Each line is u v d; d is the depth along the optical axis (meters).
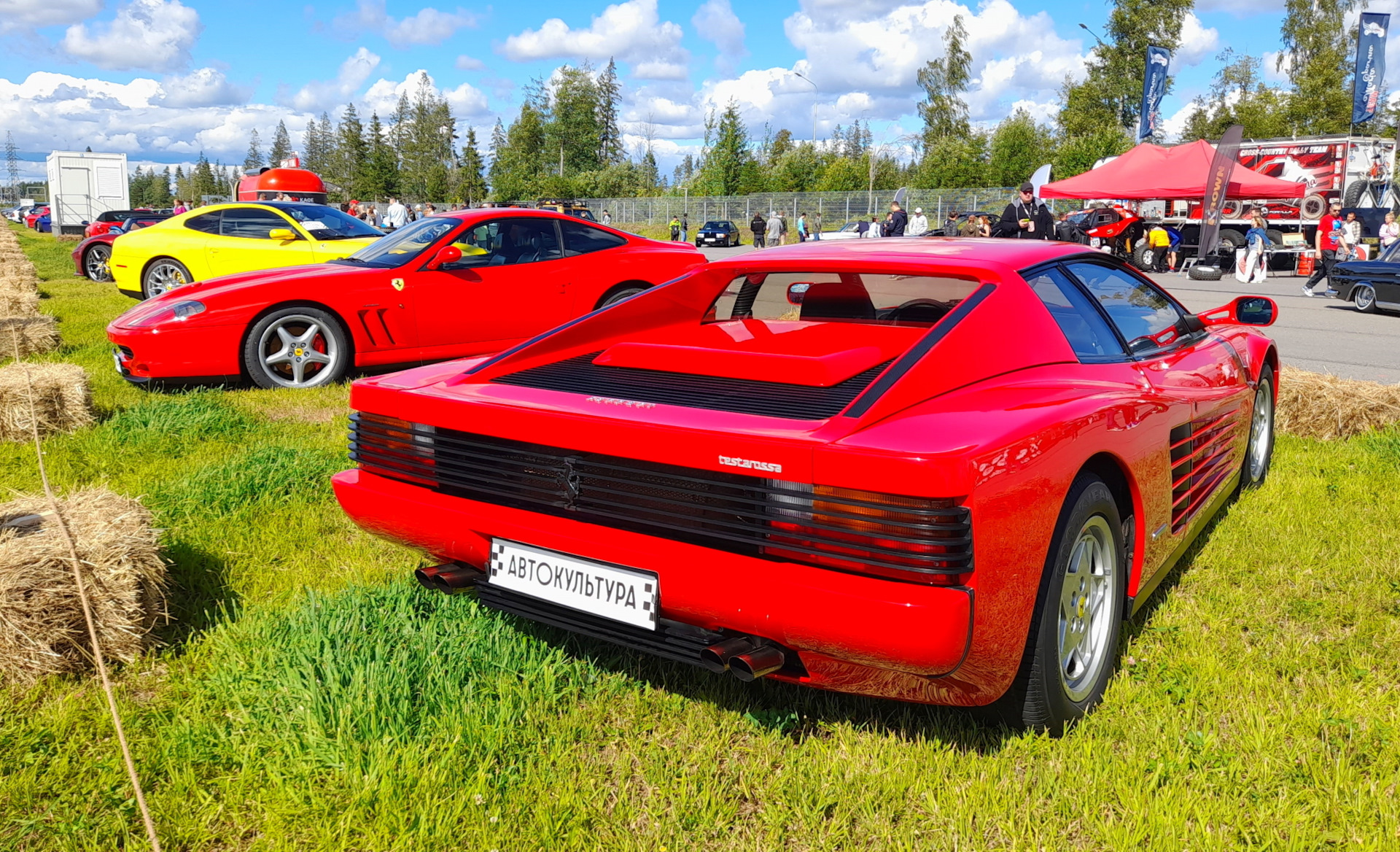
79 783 2.21
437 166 102.75
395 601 3.01
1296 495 4.33
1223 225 23.45
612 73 102.31
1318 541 3.69
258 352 6.71
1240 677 2.61
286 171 21.12
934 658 1.86
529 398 2.41
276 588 3.31
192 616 3.12
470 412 2.40
